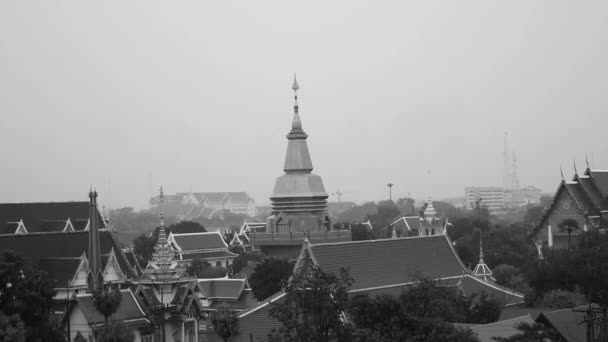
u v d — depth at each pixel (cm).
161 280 12556
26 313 9862
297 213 17800
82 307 11212
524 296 14025
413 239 14112
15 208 17825
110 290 11794
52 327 10181
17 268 10088
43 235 13725
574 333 9775
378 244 13512
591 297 12694
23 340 9056
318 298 8581
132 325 11631
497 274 17850
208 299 14812
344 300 8688
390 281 13188
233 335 11731
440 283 12756
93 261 13438
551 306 12719
